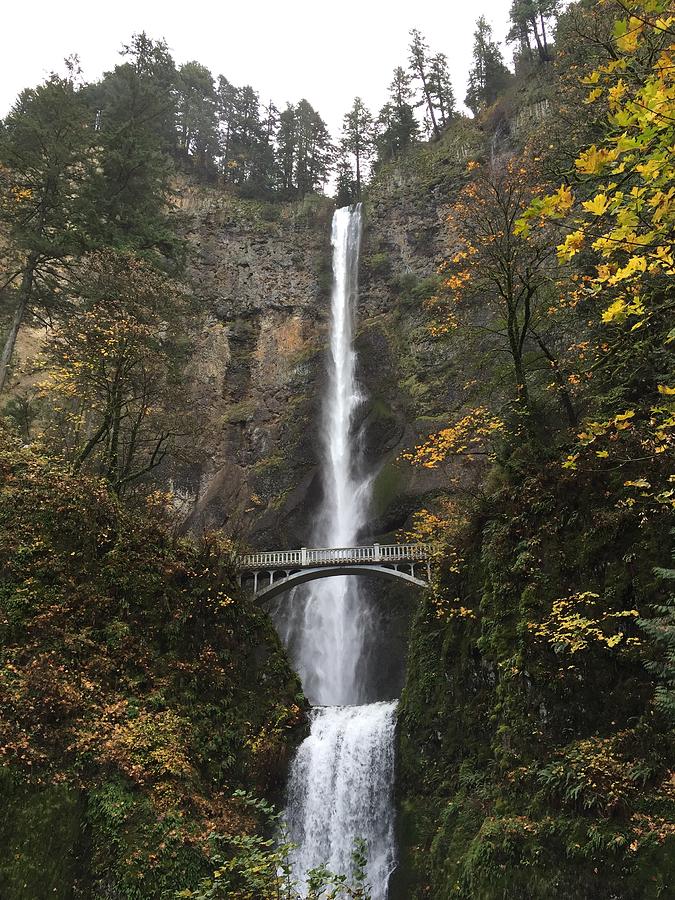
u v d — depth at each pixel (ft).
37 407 87.61
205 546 61.05
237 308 174.40
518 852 33.81
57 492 52.65
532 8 168.86
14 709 38.58
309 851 52.70
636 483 29.22
